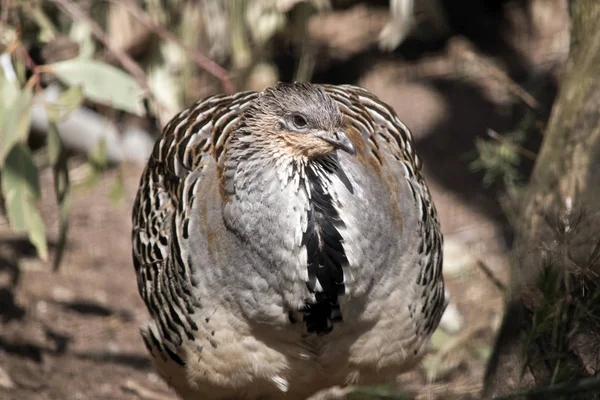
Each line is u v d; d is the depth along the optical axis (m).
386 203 7.49
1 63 10.22
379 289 7.45
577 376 7.02
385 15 18.58
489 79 16.36
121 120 15.30
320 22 18.52
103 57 13.77
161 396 10.28
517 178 11.16
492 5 17.80
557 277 7.33
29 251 13.34
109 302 12.27
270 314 7.39
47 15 12.66
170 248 7.80
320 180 7.36
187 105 14.38
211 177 7.70
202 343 7.65
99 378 10.51
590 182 7.46
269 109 7.41
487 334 10.88
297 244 7.25
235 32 13.66
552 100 14.93
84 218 14.34
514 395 6.44
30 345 10.95
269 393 7.92
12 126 10.00
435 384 9.34
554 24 17.12
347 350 7.61
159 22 13.23
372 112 8.31
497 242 13.20
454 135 15.51
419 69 17.11
